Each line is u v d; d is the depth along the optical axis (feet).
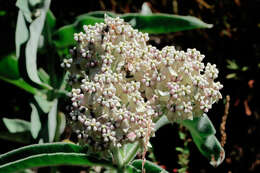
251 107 2.19
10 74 1.80
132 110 1.54
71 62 1.60
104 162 1.59
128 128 1.51
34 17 1.84
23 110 2.16
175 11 2.30
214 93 1.57
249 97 2.18
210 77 1.59
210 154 1.79
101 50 1.58
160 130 2.23
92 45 1.59
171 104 1.56
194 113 1.59
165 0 2.33
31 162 1.57
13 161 1.62
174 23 1.82
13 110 2.16
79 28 1.90
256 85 2.17
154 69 1.57
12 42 1.85
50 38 1.95
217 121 2.21
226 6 2.25
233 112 2.20
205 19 2.27
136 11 2.34
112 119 1.52
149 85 1.57
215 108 2.22
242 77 2.19
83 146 1.55
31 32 1.76
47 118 1.88
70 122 1.56
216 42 2.25
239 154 2.19
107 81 1.53
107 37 1.59
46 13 1.86
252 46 2.20
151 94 1.57
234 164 2.19
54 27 2.00
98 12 1.90
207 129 1.76
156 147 2.22
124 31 1.60
